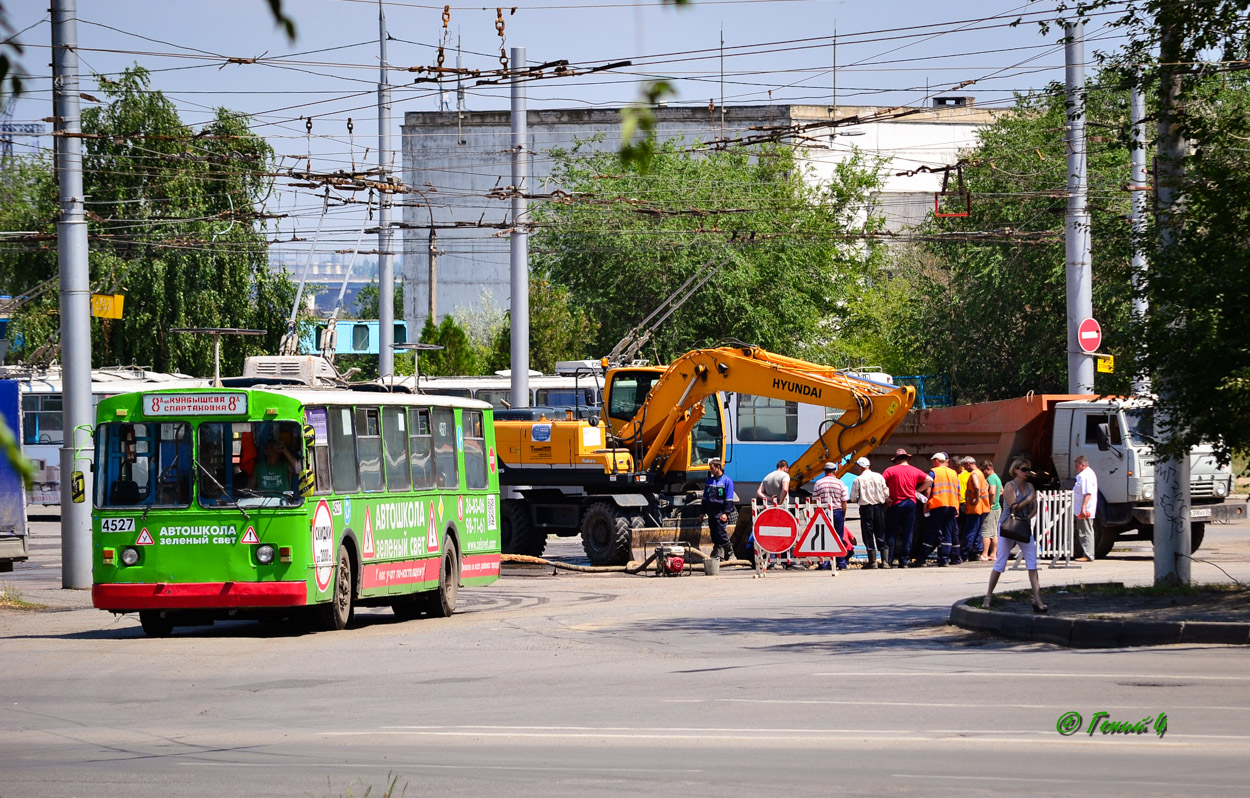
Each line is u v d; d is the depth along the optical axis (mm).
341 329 153000
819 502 74188
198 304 140875
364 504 51219
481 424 62750
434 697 32344
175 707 31594
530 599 63312
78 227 66000
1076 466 75938
